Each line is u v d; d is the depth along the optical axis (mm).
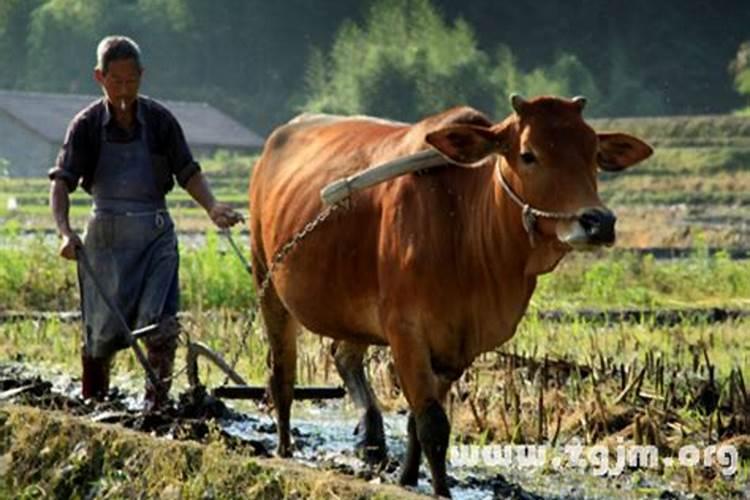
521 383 13977
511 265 9594
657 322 21453
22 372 15781
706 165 74500
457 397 13531
